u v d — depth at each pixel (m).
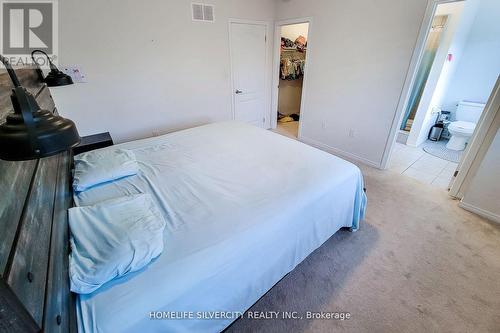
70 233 1.09
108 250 0.96
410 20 2.39
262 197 1.42
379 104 2.90
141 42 2.80
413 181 2.76
